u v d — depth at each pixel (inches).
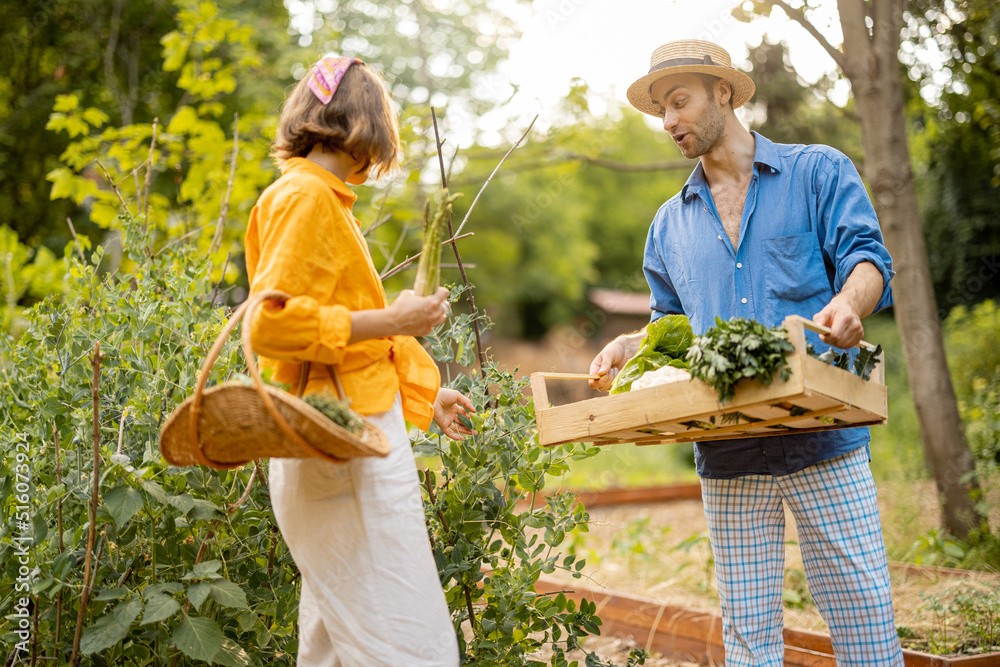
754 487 100.3
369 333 71.6
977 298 457.1
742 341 74.1
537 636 149.8
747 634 100.4
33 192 331.6
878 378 88.2
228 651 87.0
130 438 102.8
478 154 360.2
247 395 64.3
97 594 92.8
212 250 142.6
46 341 113.7
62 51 339.6
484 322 111.1
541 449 104.7
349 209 79.2
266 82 340.8
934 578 170.7
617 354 106.3
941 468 197.8
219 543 95.6
